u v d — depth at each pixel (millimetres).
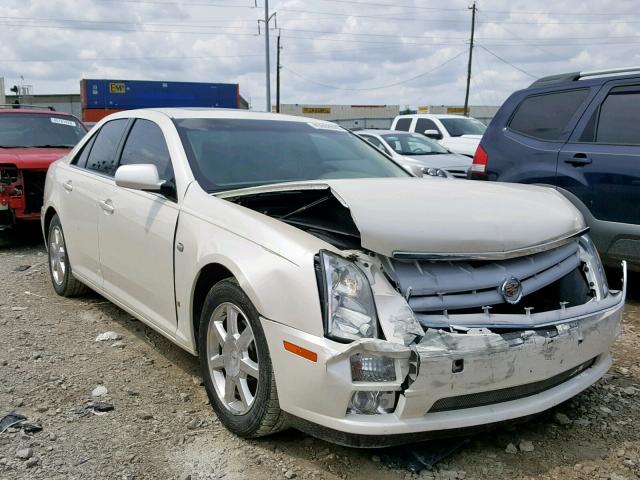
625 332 4551
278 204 3512
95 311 4984
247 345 2883
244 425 2877
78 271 4891
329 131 4582
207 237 3129
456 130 13688
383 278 2564
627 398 3465
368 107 59750
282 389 2613
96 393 3449
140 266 3799
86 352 4094
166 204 3586
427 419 2479
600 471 2744
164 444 2932
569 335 2707
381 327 2441
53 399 3383
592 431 3094
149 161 4008
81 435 3004
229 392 3012
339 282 2516
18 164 7266
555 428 3123
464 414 2543
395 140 11188
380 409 2471
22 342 4246
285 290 2598
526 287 2762
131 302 4027
